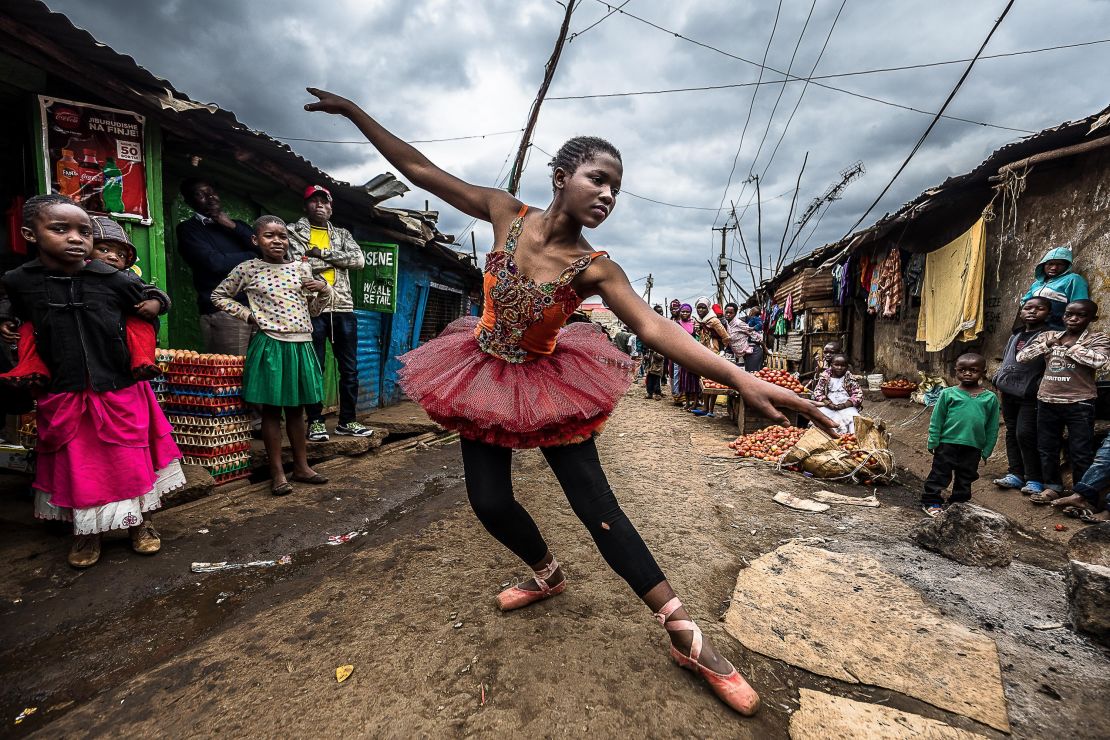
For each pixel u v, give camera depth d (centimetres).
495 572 265
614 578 260
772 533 344
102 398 250
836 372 624
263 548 293
